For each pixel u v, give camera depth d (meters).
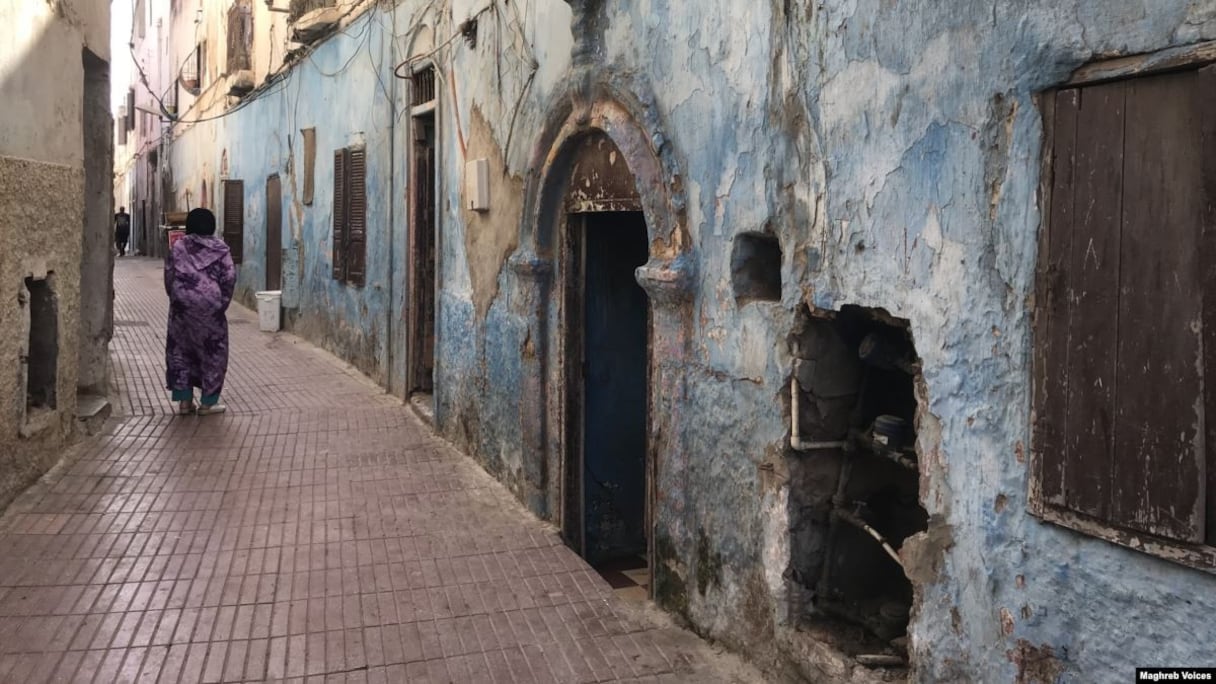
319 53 12.70
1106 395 2.43
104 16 8.49
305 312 14.04
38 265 6.43
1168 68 2.26
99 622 4.54
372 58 10.37
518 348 6.43
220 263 8.89
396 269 9.80
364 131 10.82
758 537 3.96
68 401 7.25
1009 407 2.73
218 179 20.77
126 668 4.11
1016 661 2.72
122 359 12.00
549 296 6.16
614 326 6.17
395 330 9.88
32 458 6.49
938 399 2.99
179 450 7.63
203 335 8.82
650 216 4.62
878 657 3.46
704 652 4.26
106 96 8.80
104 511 6.09
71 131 7.08
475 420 7.39
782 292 3.76
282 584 5.06
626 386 6.23
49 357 6.94
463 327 7.62
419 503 6.45
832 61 3.44
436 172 8.26
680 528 4.56
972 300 2.85
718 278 4.18
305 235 13.84
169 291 8.78
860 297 3.33
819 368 3.73
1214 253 2.18
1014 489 2.72
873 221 3.26
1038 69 2.60
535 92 6.09
